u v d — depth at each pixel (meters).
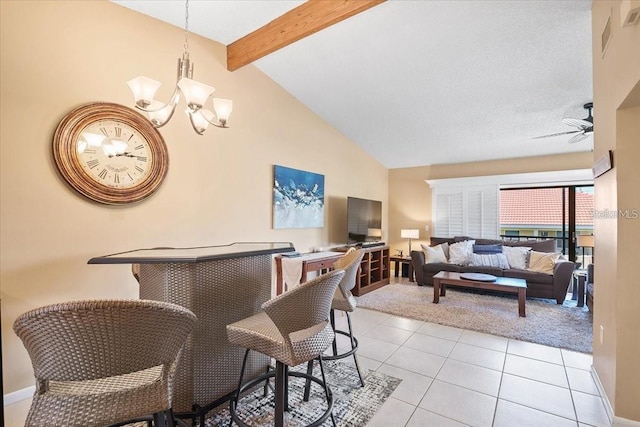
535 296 4.69
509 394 2.24
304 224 4.62
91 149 2.46
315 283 1.43
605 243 2.18
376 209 6.01
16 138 2.15
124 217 2.68
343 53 3.47
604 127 2.17
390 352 2.92
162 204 2.93
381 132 5.38
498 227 5.92
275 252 2.01
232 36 3.33
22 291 2.18
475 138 5.21
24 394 2.20
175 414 1.75
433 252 5.71
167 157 2.94
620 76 1.80
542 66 3.34
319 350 1.58
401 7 2.76
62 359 0.97
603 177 2.24
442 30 2.99
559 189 5.73
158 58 2.93
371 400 2.16
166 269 1.76
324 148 5.07
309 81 4.09
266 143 4.03
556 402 2.15
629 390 1.87
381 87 4.06
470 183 6.20
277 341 1.51
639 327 1.85
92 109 2.46
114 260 1.52
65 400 1.04
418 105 4.40
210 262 1.86
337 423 1.92
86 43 2.47
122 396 1.10
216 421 1.91
